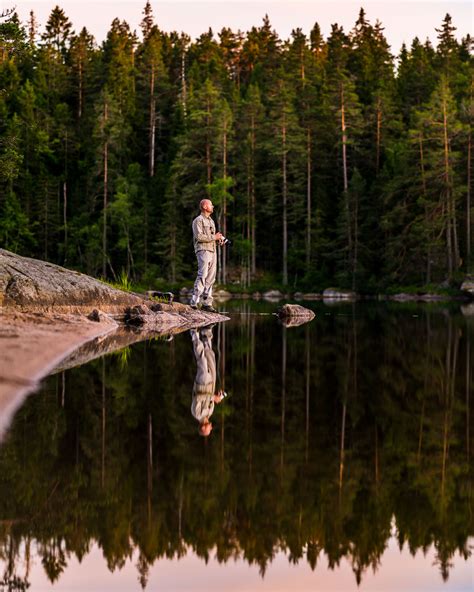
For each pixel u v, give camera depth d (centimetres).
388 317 2244
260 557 289
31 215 6756
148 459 429
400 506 348
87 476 390
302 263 5988
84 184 7256
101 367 834
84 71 8769
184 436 491
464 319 2130
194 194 6181
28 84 7200
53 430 500
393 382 766
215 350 1082
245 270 6088
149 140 8025
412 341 1296
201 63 9338
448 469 416
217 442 476
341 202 5806
